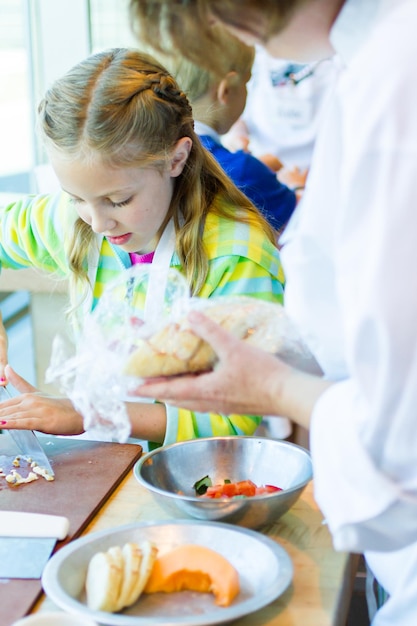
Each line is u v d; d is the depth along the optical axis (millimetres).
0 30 2793
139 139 1309
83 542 1017
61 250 1695
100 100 1299
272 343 1082
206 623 865
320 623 939
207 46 796
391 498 872
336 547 925
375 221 832
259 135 3066
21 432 1407
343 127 885
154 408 1426
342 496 892
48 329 2701
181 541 1051
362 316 837
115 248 1543
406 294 825
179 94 1414
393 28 845
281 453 1257
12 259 1847
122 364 1054
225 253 1447
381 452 883
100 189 1321
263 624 936
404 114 822
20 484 1232
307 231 920
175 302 1156
